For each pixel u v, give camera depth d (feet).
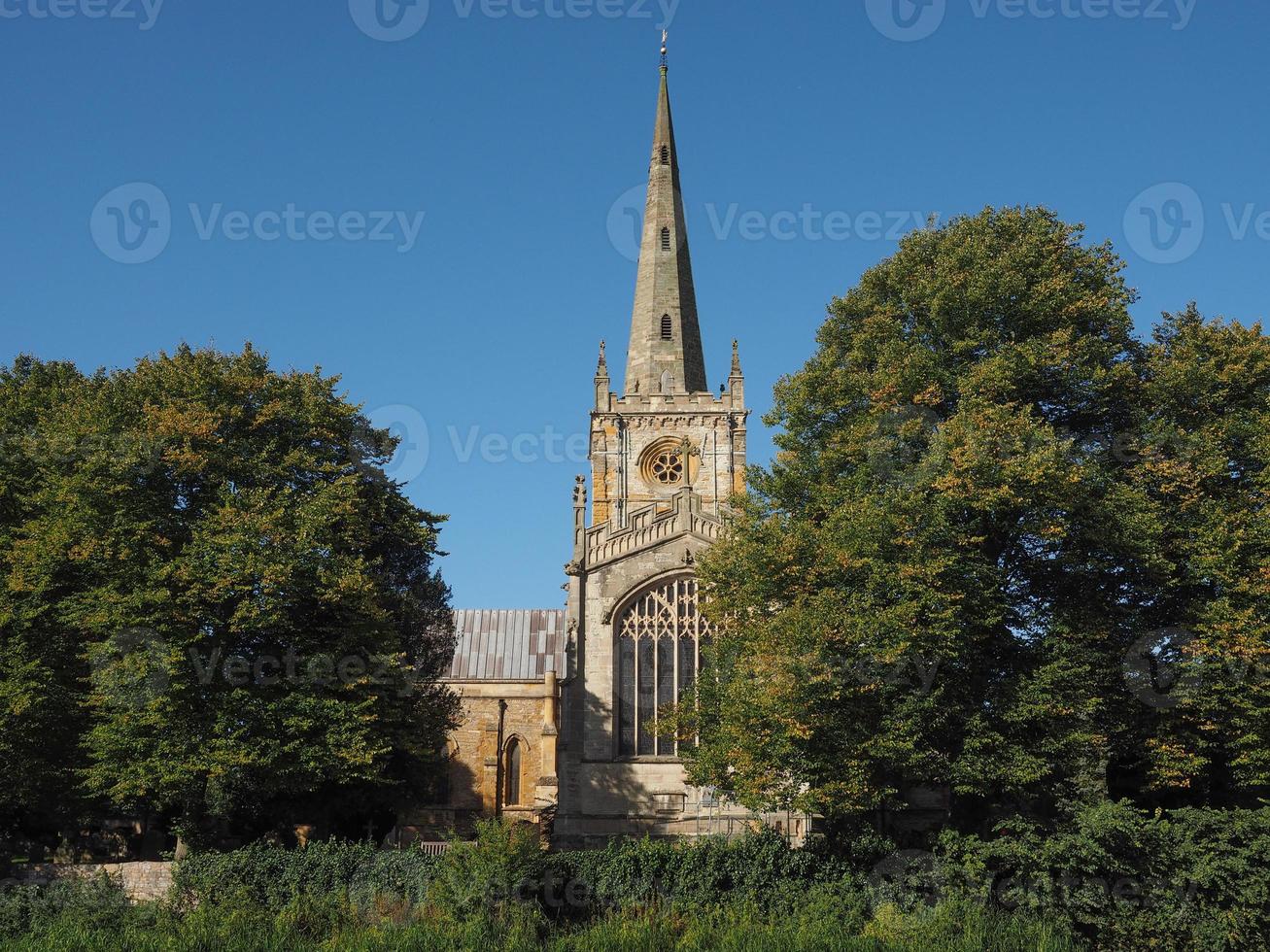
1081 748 152.46
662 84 379.35
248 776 164.35
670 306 357.20
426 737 192.13
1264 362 164.04
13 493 179.32
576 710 237.04
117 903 146.20
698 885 151.33
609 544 245.65
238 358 183.21
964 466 148.97
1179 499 161.48
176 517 171.32
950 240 176.86
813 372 176.14
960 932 138.82
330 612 172.76
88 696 168.66
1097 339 163.22
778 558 159.02
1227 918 140.67
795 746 156.15
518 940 132.36
